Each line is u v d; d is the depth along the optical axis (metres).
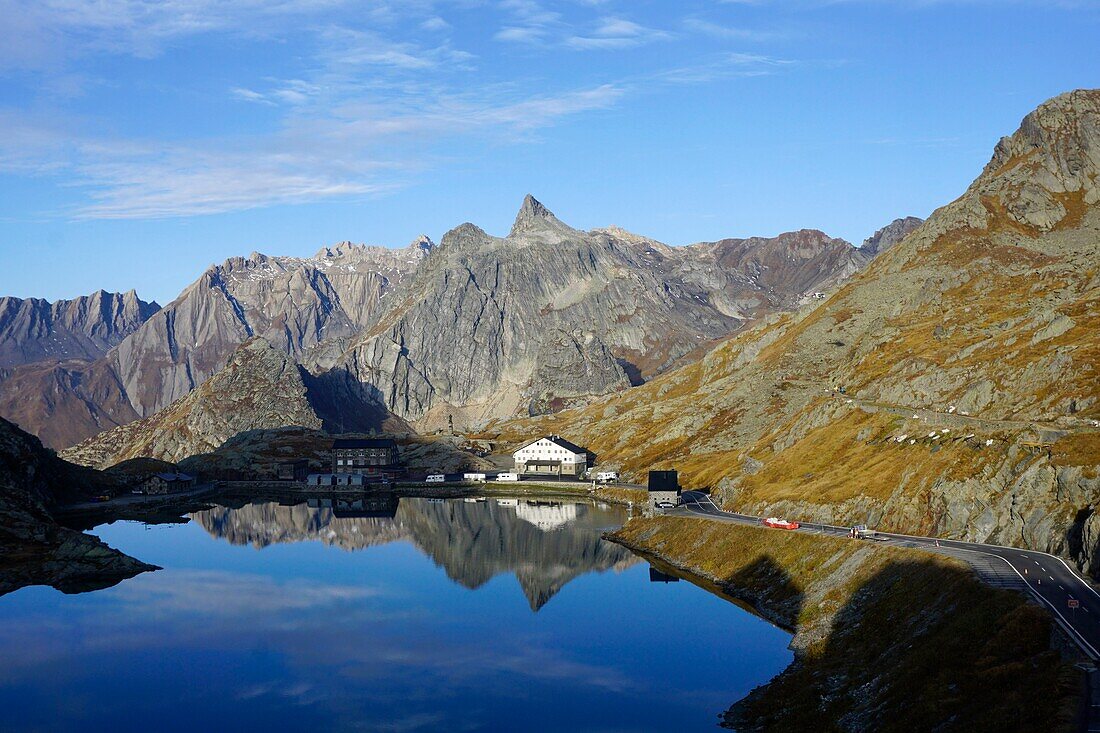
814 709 91.12
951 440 150.50
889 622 104.81
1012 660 79.56
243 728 99.31
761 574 144.12
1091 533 102.69
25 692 110.44
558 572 167.12
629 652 119.44
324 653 123.56
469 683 110.88
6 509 189.50
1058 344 176.00
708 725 95.06
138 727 100.25
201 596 155.38
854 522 149.88
